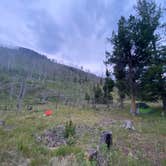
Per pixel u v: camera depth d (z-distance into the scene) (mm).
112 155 6316
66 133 10391
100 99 37688
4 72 93250
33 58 176750
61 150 7719
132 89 23469
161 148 9070
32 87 65438
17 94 57031
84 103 37656
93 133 11484
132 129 13422
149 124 15914
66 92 61781
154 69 21422
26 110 25359
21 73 95312
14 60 148375
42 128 12352
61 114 20031
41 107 29391
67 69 133625
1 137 9234
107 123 15289
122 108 29188
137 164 6512
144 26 22438
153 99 23234
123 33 22734
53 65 149500
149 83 22094
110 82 28203
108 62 24750
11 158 6762
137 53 23297
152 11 23203
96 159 5934
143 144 9789
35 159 6676
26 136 9727
